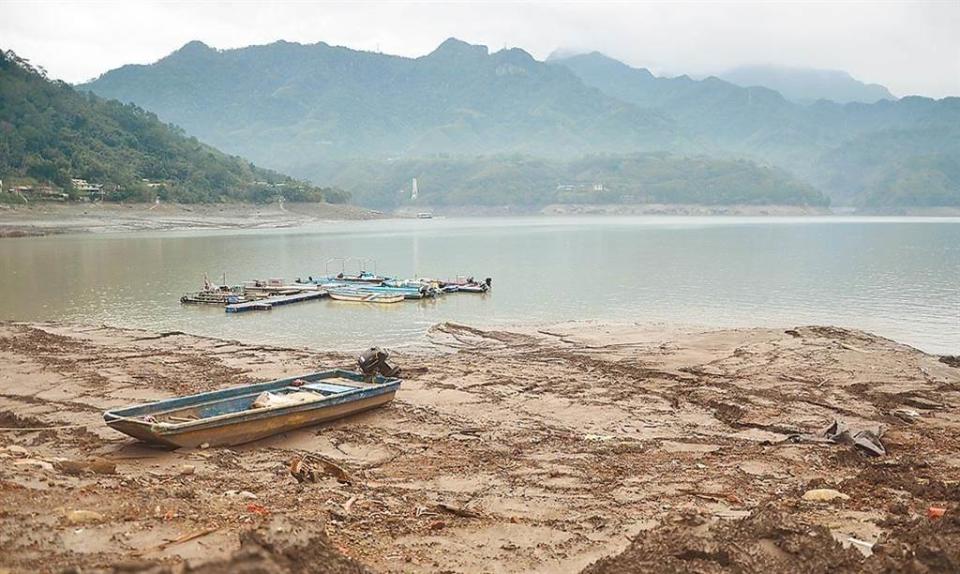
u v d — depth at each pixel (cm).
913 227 15138
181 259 6500
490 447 1477
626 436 1579
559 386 2042
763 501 1091
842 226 15738
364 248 8231
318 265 6219
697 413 1786
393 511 1034
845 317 3644
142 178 14538
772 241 9819
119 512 867
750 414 1742
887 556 734
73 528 792
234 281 4941
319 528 671
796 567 709
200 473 1231
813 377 2139
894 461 1330
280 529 639
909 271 5791
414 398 1889
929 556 706
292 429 1555
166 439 1355
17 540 740
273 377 2095
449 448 1470
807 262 6581
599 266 6222
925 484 1169
